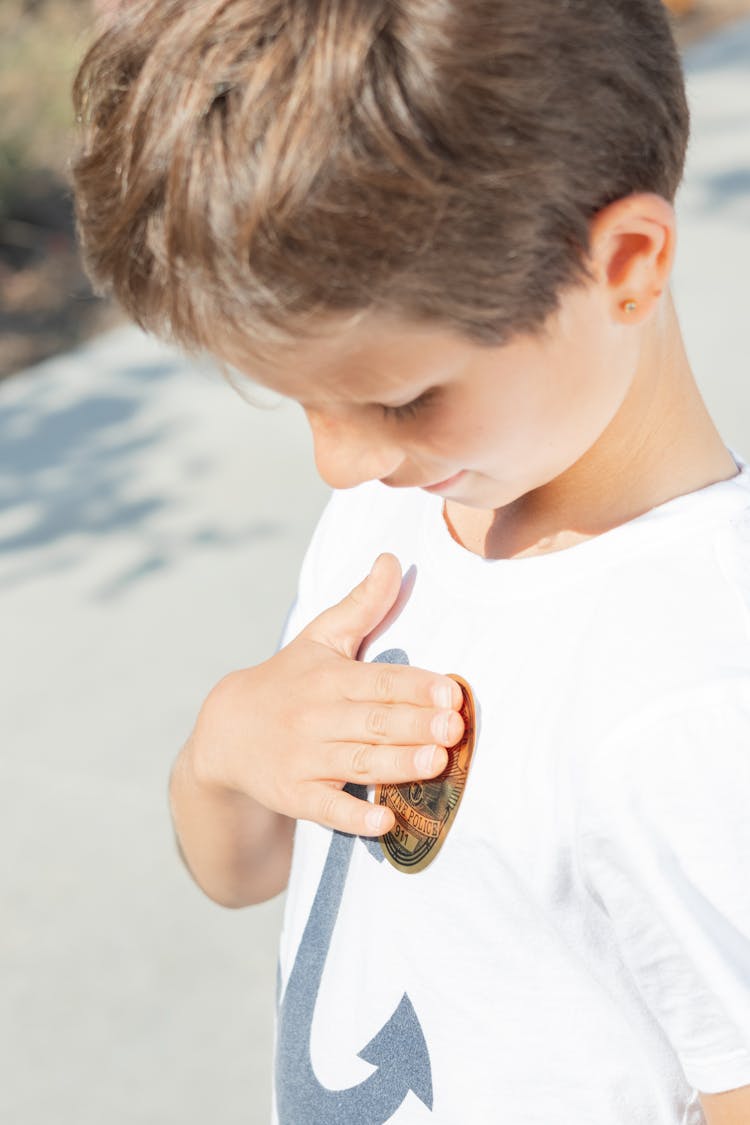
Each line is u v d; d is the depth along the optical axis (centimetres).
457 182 65
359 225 64
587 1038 75
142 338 367
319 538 95
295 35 65
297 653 86
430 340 66
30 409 331
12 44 480
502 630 76
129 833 198
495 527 80
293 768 83
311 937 85
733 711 68
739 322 348
